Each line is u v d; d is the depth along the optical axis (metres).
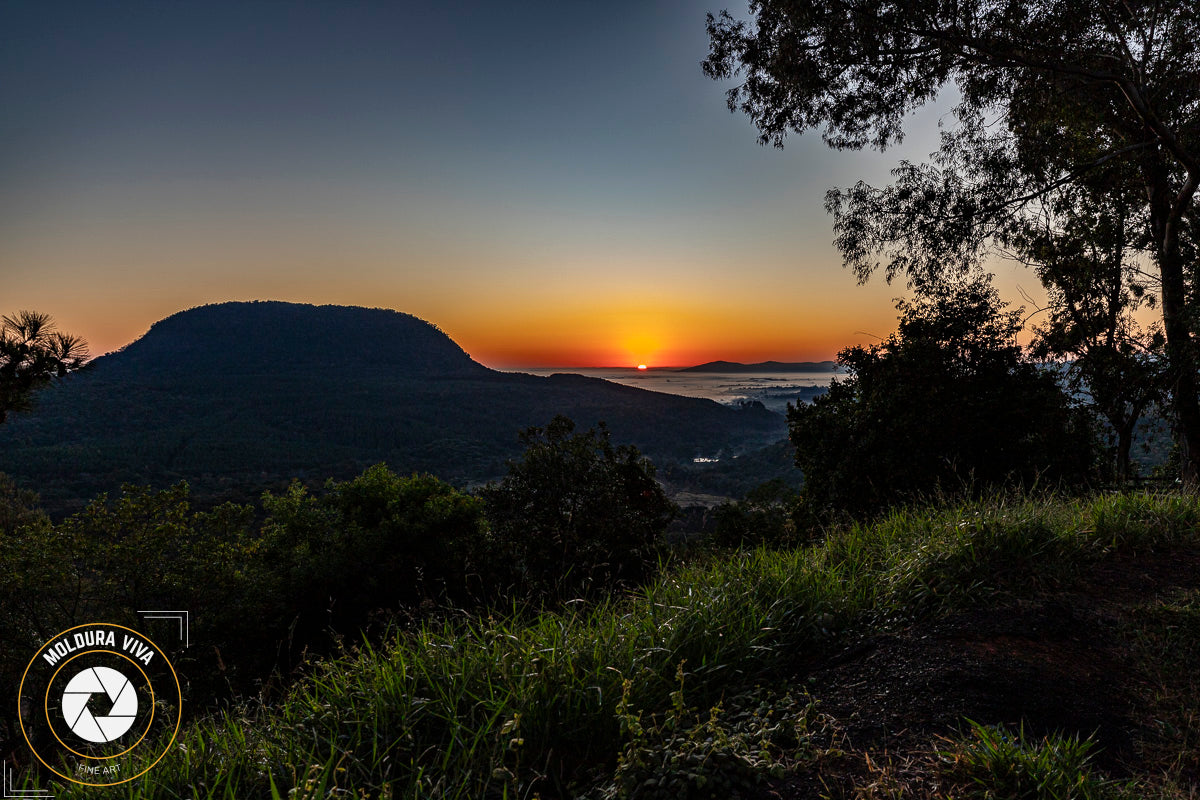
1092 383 11.72
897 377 10.90
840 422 11.69
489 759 2.15
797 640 3.02
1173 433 11.87
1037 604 3.18
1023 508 4.29
